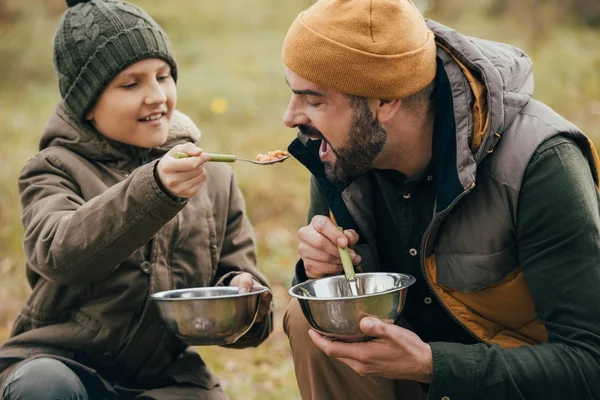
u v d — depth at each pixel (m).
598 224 2.50
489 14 11.64
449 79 2.60
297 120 2.66
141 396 2.82
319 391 2.81
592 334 2.42
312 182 3.07
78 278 2.68
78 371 2.73
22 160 7.16
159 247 2.87
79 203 2.80
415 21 2.62
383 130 2.62
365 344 2.45
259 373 4.07
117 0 3.01
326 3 2.60
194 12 12.02
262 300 2.88
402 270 2.89
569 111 7.93
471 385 2.42
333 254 2.74
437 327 2.84
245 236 3.14
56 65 2.98
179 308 2.56
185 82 9.05
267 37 11.24
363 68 2.52
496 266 2.58
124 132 2.91
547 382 2.42
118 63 2.87
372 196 2.85
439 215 2.55
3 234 5.89
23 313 2.89
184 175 2.46
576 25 10.95
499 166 2.54
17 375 2.56
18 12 11.57
